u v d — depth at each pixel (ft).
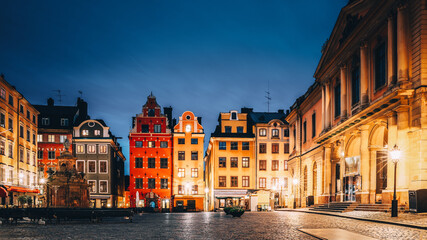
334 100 125.39
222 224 66.08
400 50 77.66
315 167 146.92
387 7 83.87
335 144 118.52
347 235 42.45
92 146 206.69
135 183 212.43
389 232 45.91
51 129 206.28
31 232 54.49
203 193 213.46
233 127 216.54
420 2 73.51
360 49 98.99
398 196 76.07
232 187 207.82
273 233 47.44
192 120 218.79
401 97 75.87
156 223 74.23
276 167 211.00
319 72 136.87
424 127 71.61
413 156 73.67
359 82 104.01
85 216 78.18
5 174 143.13
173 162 215.51
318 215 93.50
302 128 169.27
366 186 94.48
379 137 95.20
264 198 191.72
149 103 219.82
